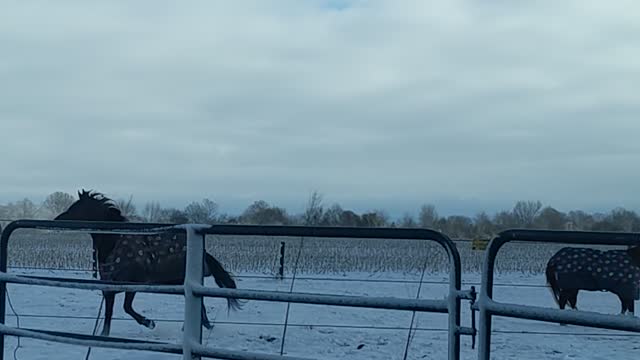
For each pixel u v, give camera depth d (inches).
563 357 336.8
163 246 354.0
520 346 364.5
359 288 631.8
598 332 410.6
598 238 123.8
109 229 185.8
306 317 445.4
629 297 464.4
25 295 548.4
